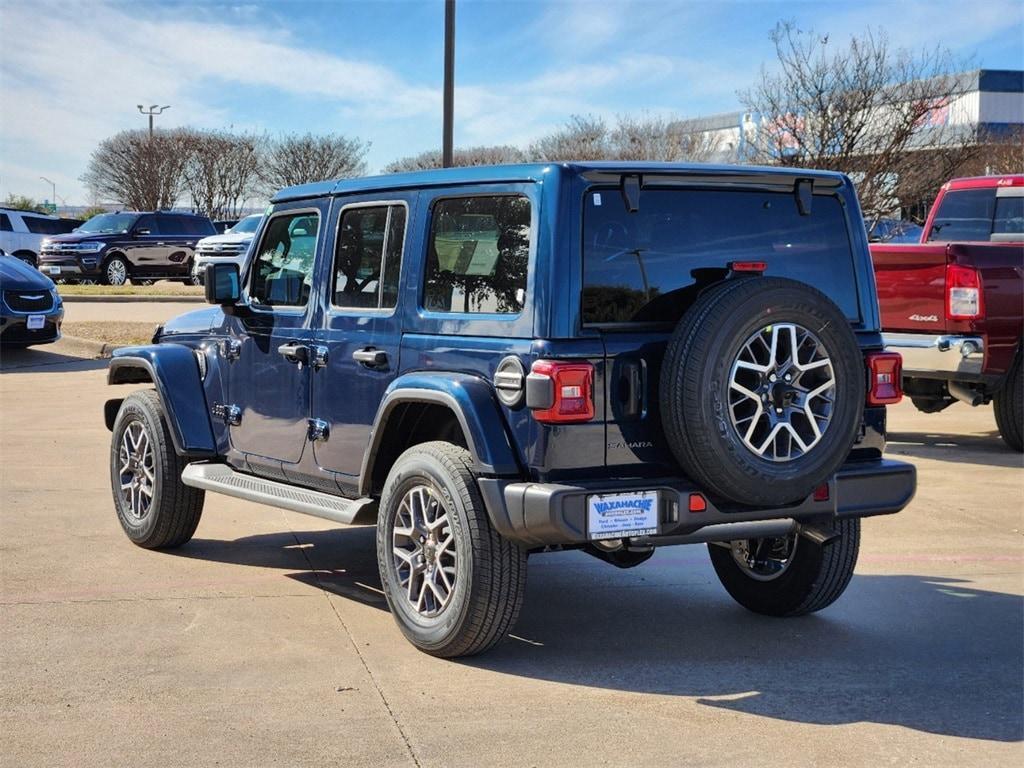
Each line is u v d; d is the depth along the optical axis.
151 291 27.33
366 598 5.71
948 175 18.14
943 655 4.92
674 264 4.64
